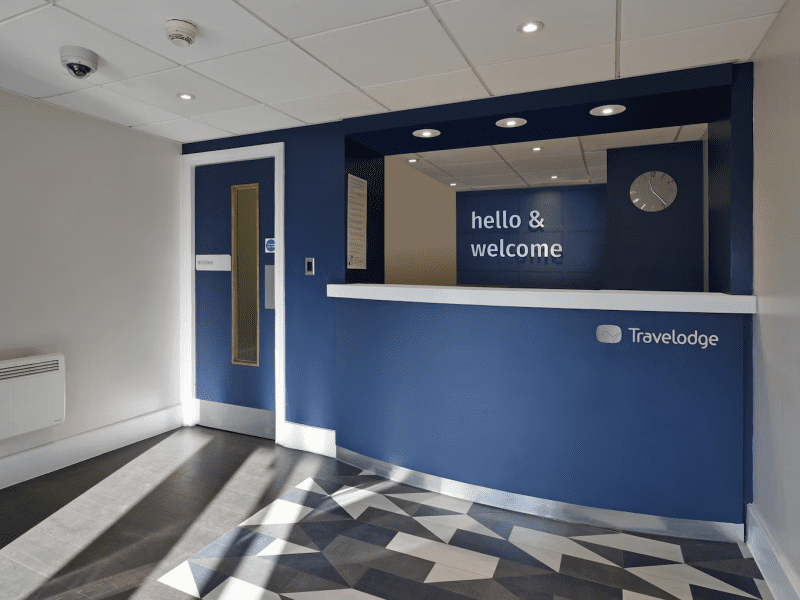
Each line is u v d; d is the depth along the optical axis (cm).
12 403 303
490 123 332
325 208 374
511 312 287
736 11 209
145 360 411
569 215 697
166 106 334
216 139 420
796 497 192
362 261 395
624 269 474
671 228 460
